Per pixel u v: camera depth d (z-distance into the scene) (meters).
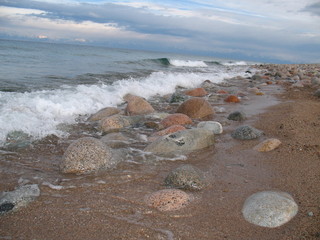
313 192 3.34
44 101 6.43
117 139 5.10
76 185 3.46
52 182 3.52
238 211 2.97
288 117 6.66
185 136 4.88
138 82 10.91
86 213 2.86
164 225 2.70
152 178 3.73
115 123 5.87
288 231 2.61
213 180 3.69
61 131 5.46
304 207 2.99
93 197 3.19
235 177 3.79
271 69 27.77
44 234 2.51
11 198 2.97
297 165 4.13
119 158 4.20
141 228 2.64
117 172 3.85
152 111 7.27
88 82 10.23
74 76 11.21
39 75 10.38
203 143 4.88
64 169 3.80
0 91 7.22
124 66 17.22
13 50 19.14
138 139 5.28
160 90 10.54
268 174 3.87
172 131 5.45
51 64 13.76
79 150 3.92
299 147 4.79
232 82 15.21
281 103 8.78
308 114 7.04
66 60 16.38
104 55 24.31
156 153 4.55
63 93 7.79
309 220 2.75
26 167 3.91
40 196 3.15
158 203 3.04
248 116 7.11
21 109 5.97
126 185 3.51
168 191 3.20
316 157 4.40
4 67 11.11
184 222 2.76
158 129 5.98
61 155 4.42
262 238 2.54
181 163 4.23
